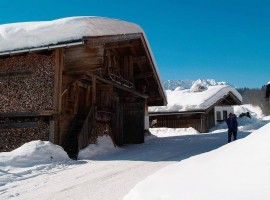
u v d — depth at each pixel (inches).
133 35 600.7
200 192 148.1
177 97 1314.0
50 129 486.3
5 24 573.0
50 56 507.2
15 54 500.7
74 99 573.3
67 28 477.7
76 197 236.2
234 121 625.9
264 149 176.1
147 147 609.9
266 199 119.4
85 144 503.5
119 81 666.8
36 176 323.3
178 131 1196.5
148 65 746.2
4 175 318.0
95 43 478.3
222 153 218.5
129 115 753.0
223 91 1278.3
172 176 199.0
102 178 303.4
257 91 3198.8
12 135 511.2
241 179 148.3
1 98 526.0
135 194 185.0
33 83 510.6
